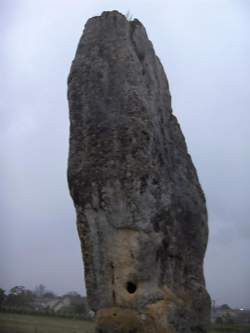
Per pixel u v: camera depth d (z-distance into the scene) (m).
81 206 12.57
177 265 12.45
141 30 14.22
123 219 12.14
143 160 12.34
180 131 14.20
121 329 11.68
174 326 11.80
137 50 13.76
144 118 12.65
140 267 11.90
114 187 12.30
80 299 41.19
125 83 12.94
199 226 13.26
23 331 23.19
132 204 12.15
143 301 11.77
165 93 14.23
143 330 11.62
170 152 13.41
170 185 12.79
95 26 13.79
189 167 13.81
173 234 12.45
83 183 12.58
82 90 13.20
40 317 30.41
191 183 13.57
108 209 12.27
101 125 12.74
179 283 12.39
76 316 30.83
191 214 13.14
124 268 11.98
